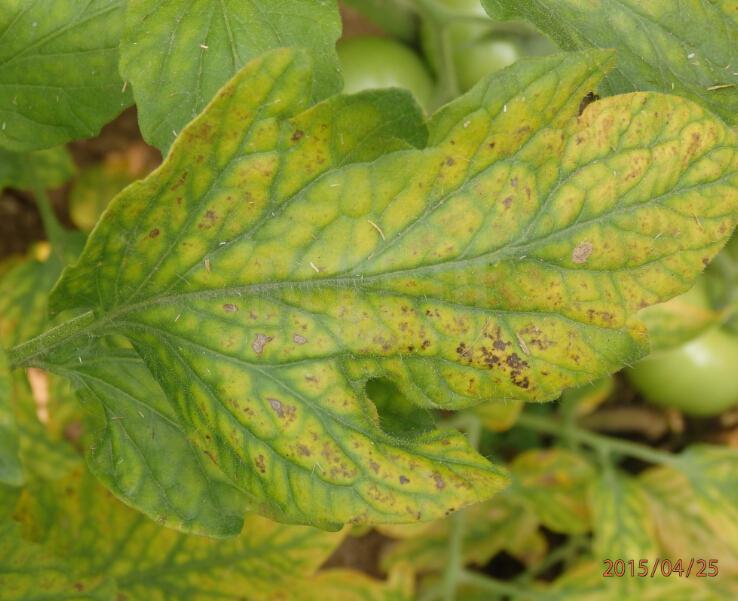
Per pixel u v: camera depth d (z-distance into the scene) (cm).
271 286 32
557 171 32
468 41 45
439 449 32
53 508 43
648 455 57
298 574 45
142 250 32
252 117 30
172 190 31
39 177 51
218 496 33
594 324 32
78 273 32
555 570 66
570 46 33
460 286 32
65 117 36
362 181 31
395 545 59
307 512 32
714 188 32
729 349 56
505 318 32
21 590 37
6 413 29
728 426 67
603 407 67
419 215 32
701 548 58
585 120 31
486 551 59
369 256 32
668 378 56
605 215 32
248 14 34
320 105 30
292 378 32
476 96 31
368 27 63
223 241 32
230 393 32
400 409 33
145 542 44
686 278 32
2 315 48
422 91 46
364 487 32
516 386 32
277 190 31
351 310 32
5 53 35
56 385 48
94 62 36
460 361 32
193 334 32
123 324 33
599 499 54
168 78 33
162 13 33
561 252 32
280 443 32
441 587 54
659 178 32
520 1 34
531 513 59
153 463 33
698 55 35
